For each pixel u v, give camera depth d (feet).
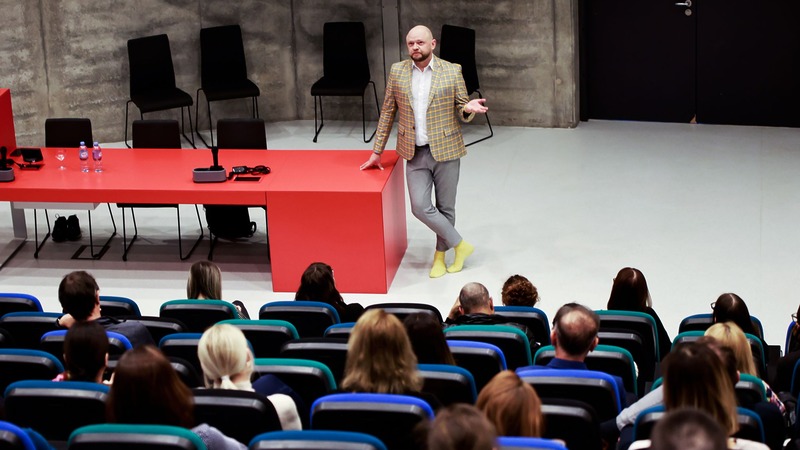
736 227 27.43
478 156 34.14
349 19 37.63
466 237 27.61
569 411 11.69
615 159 33.27
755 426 11.48
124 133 37.19
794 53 34.78
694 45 35.73
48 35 35.06
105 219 29.55
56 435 13.12
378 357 12.63
